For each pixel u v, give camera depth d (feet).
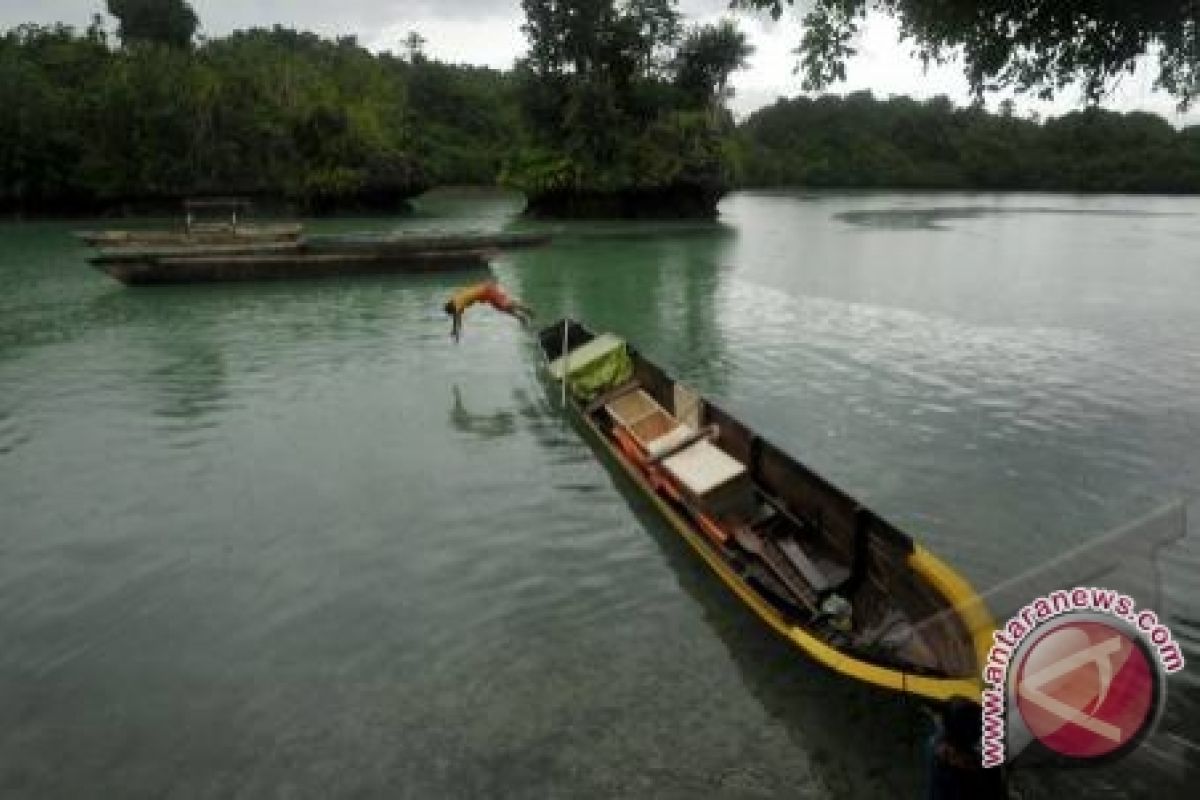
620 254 146.20
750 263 133.90
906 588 28.50
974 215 250.16
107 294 102.58
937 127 448.24
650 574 35.58
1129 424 52.60
